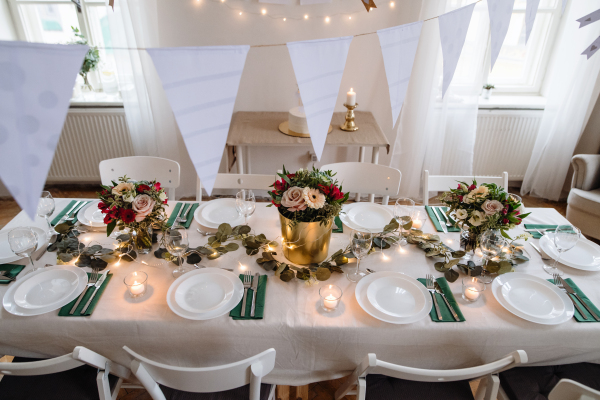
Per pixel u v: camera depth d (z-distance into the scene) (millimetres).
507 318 1264
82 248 1512
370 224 1729
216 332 1220
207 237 1637
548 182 3197
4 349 1259
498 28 1234
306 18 2721
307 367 1312
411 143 3059
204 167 1047
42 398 1283
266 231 1673
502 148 3271
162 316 1233
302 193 1316
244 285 1360
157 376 1063
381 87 2996
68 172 3205
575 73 2801
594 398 966
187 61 955
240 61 990
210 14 2678
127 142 3100
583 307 1298
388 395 1320
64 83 798
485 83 3227
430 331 1220
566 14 3010
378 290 1351
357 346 1251
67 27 2979
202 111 1002
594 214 2514
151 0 2527
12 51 746
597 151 3057
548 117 3020
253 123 2846
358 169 2096
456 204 1512
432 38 2676
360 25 2760
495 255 1425
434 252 1534
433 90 2842
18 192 762
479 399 1409
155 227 1607
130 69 2709
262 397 1320
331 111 1136
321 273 1383
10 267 1398
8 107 750
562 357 1287
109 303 1274
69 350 1263
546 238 1656
